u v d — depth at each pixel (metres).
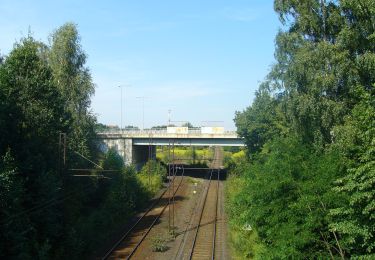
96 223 38.84
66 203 33.84
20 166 29.47
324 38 30.23
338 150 24.72
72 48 51.09
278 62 37.09
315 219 21.88
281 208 24.53
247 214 30.88
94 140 55.66
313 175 24.00
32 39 38.75
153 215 46.81
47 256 27.20
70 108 49.94
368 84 27.83
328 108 27.09
